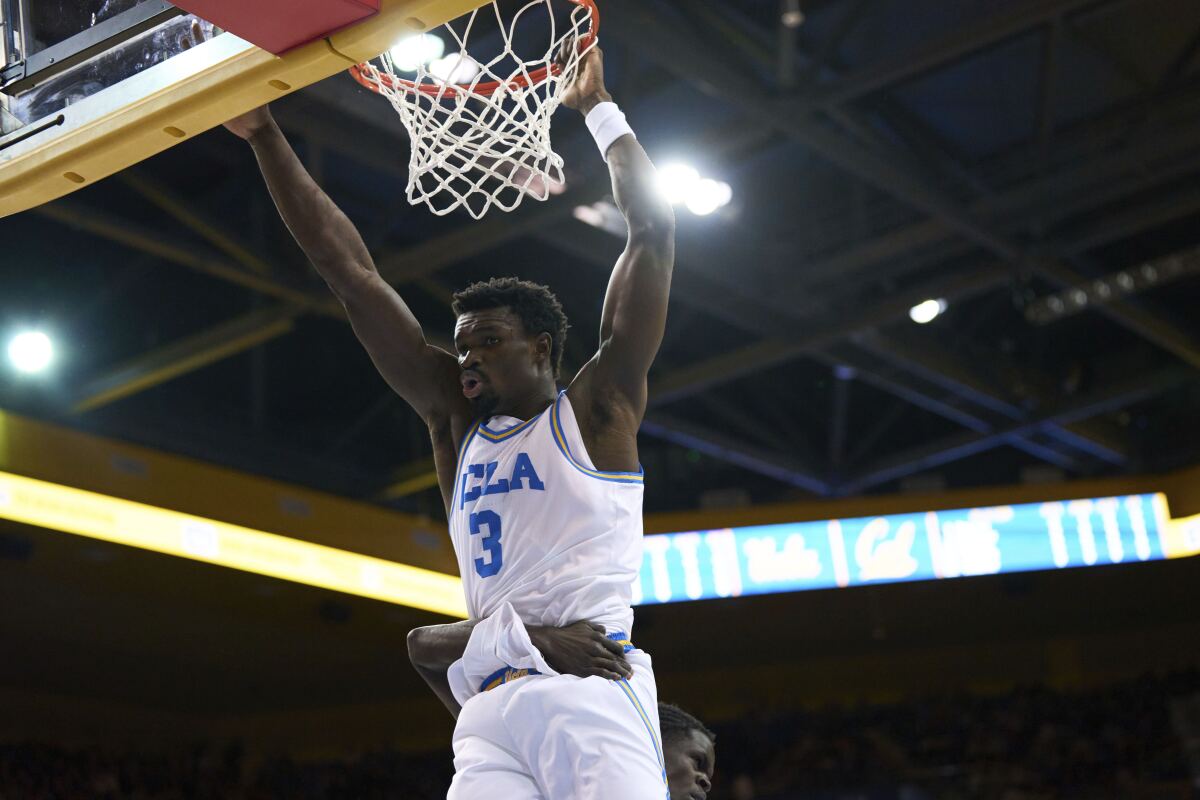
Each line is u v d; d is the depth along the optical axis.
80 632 15.97
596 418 2.97
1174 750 17.20
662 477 20.02
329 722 21.16
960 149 12.59
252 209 12.52
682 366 16.88
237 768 18.64
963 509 17.19
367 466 17.45
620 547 2.88
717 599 17.02
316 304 12.47
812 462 17.64
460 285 15.09
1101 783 16.80
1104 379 17.72
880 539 17.09
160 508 13.02
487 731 2.77
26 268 13.50
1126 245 15.23
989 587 18.00
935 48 10.38
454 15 2.77
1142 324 14.61
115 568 13.43
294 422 17.27
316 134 10.55
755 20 10.95
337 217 3.21
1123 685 19.34
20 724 18.55
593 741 2.66
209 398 16.30
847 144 11.48
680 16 10.62
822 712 19.88
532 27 8.25
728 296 14.01
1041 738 18.16
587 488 2.86
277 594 14.78
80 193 12.52
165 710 20.20
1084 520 17.06
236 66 2.91
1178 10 10.73
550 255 14.74
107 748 19.33
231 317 15.09
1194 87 11.67
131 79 3.07
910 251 13.47
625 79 10.64
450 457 3.14
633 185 3.19
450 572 16.25
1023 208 12.65
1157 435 18.48
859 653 21.14
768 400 17.58
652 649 19.94
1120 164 12.02
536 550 2.84
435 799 18.66
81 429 13.87
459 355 3.08
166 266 14.11
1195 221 14.80
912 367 14.98
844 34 10.54
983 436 16.97
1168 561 17.23
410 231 13.27
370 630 16.72
